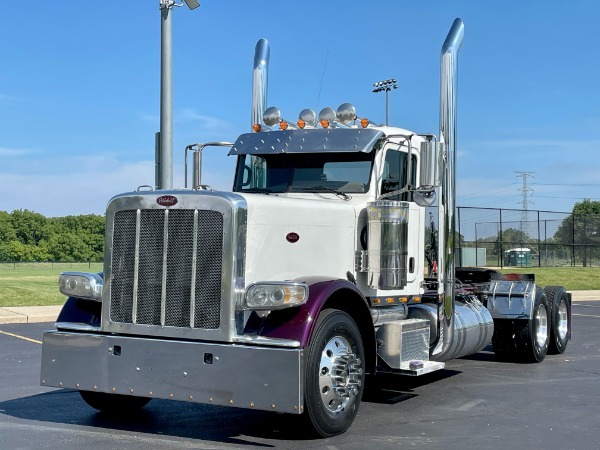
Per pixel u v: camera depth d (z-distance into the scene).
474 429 6.73
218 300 6.06
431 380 9.40
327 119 8.05
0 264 108.38
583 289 29.75
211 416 7.17
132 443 6.14
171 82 14.17
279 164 8.19
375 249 7.33
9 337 13.37
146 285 6.32
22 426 6.70
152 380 6.18
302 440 6.25
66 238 136.75
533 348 10.80
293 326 5.92
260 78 10.11
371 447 6.04
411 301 8.20
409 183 8.21
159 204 6.29
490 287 11.01
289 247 6.61
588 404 7.91
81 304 6.89
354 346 6.55
